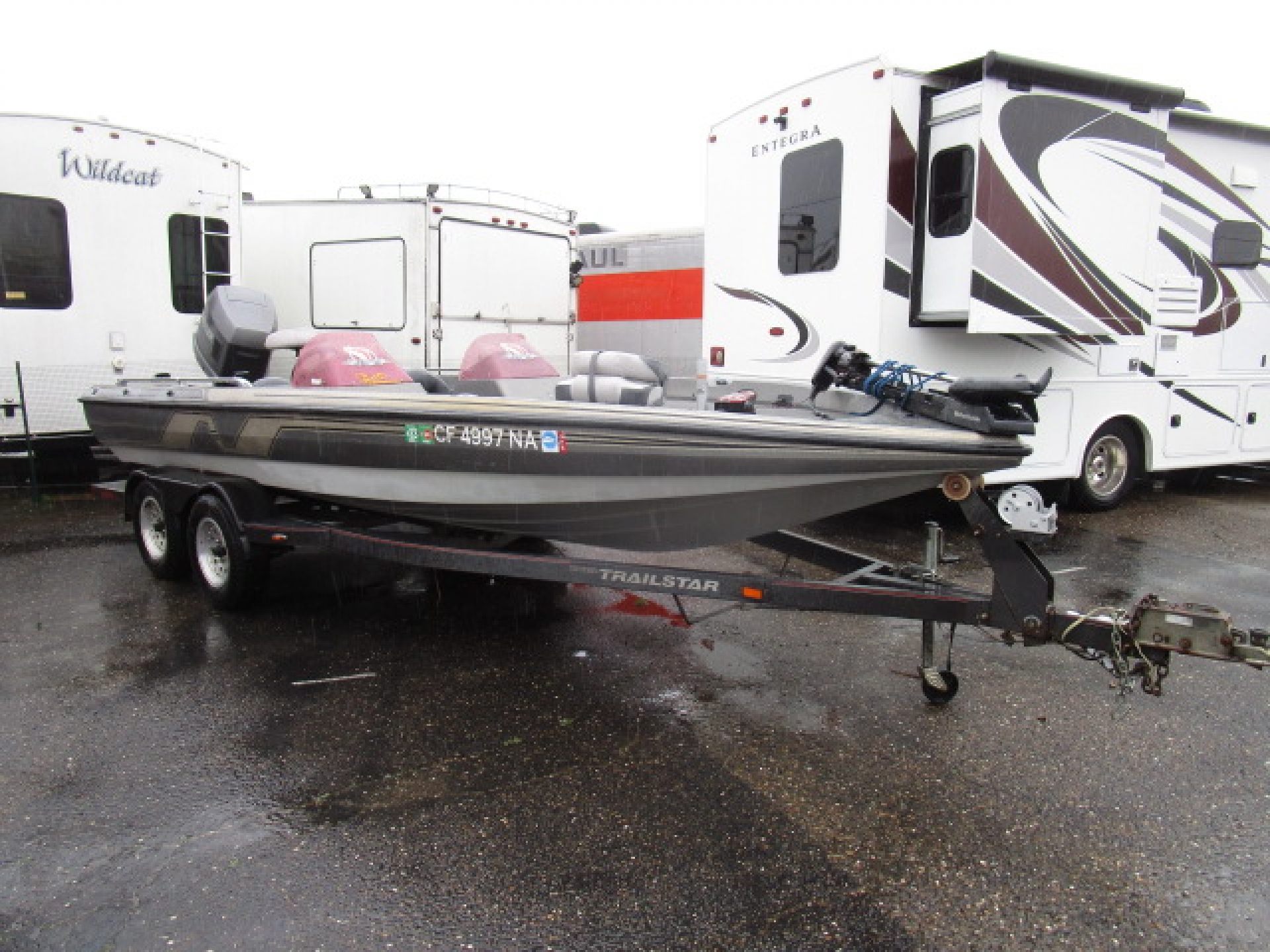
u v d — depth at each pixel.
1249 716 3.92
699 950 2.49
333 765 3.51
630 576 3.98
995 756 3.57
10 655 4.63
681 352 12.58
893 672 4.41
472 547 4.57
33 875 2.82
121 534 7.29
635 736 3.75
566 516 4.29
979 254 5.95
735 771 3.46
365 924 2.60
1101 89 6.18
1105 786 3.34
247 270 10.39
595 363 5.42
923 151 6.32
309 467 4.89
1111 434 7.67
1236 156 7.95
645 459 3.81
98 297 8.67
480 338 5.45
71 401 8.65
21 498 8.87
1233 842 3.00
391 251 9.54
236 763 3.52
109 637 4.91
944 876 2.82
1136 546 6.86
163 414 5.70
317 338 5.42
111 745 3.66
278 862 2.89
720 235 7.77
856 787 3.34
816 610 3.75
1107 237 6.43
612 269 13.32
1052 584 3.41
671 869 2.85
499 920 2.61
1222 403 8.22
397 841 3.00
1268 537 7.18
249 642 4.84
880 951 2.49
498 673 4.42
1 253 8.15
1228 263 8.02
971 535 7.16
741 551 6.65
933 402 3.77
